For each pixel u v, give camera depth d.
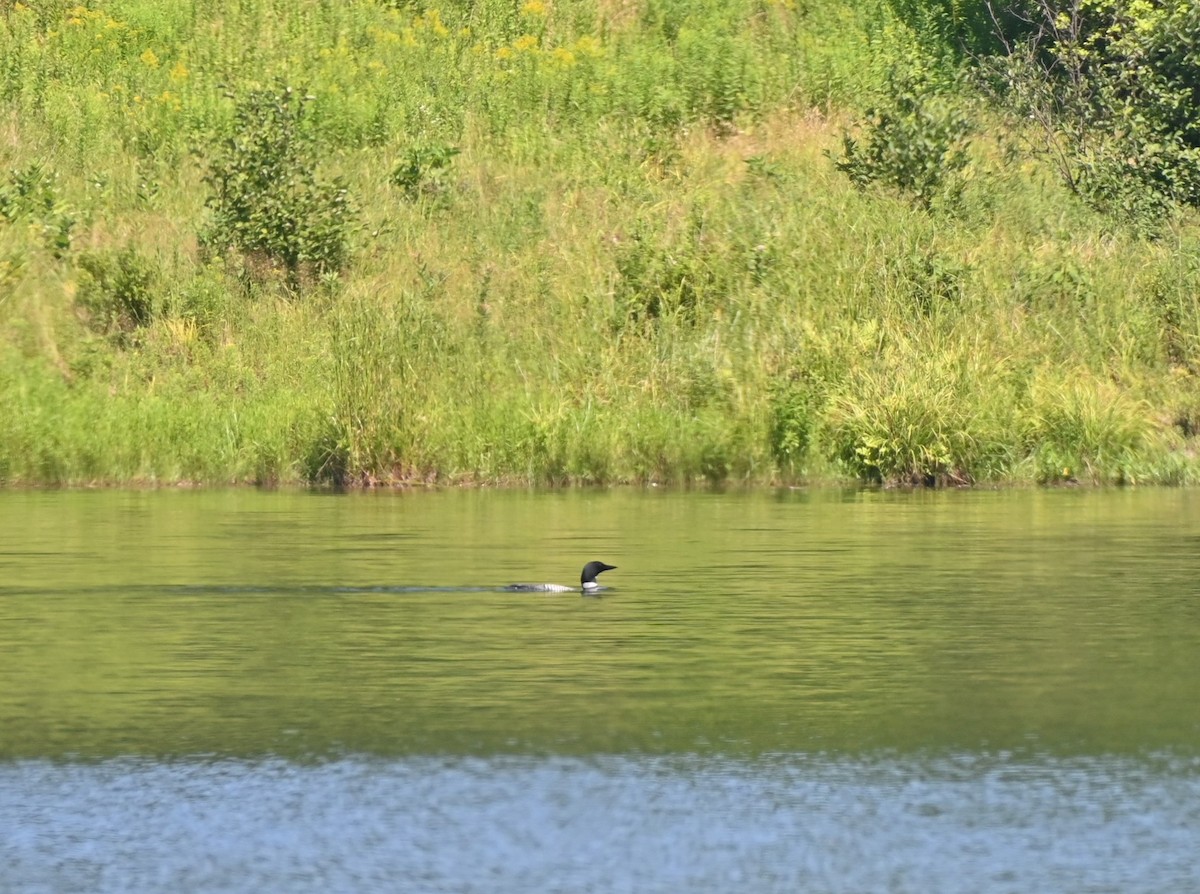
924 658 9.57
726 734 7.96
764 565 13.19
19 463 19.70
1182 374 22.28
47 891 6.15
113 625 10.53
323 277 23.64
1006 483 20.33
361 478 19.94
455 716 8.26
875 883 6.21
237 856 6.48
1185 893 6.12
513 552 13.89
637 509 17.39
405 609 11.13
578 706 8.45
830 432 20.69
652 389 21.55
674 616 10.89
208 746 7.77
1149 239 24.84
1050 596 11.70
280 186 24.36
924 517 16.66
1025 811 6.94
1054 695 8.69
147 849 6.55
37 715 8.26
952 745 7.82
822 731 8.01
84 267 23.34
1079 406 20.84
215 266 23.66
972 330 21.97
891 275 22.94
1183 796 7.12
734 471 20.38
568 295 23.27
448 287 23.69
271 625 10.54
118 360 22.06
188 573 12.64
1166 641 10.06
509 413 20.47
